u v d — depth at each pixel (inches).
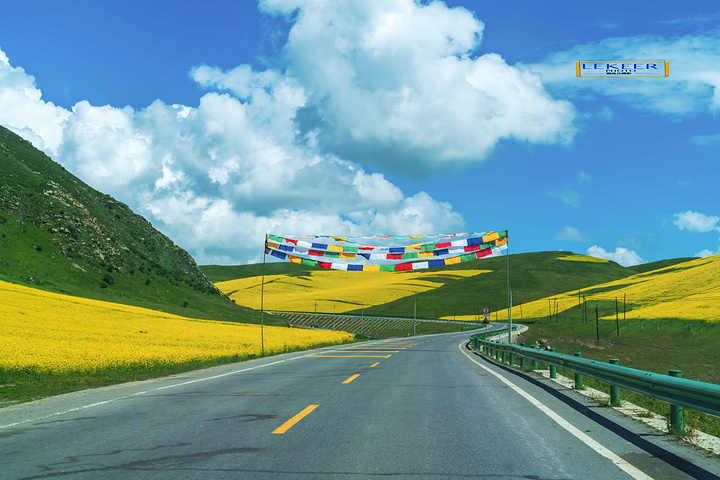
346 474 195.2
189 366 705.6
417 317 5561.0
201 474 195.0
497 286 7647.6
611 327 3154.5
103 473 196.2
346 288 7342.5
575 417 311.1
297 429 276.4
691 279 4141.2
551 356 530.0
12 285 1654.8
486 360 854.5
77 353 639.8
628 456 221.0
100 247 3336.6
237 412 330.0
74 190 3900.1
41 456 221.3
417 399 386.0
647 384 293.9
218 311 3390.7
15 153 3895.2
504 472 197.8
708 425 331.3
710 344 2345.0
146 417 313.4
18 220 3019.2
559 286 7844.5
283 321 3944.4
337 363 749.3
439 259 1179.3
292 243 1178.6
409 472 197.6
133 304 2581.2
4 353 599.8
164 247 4537.4
